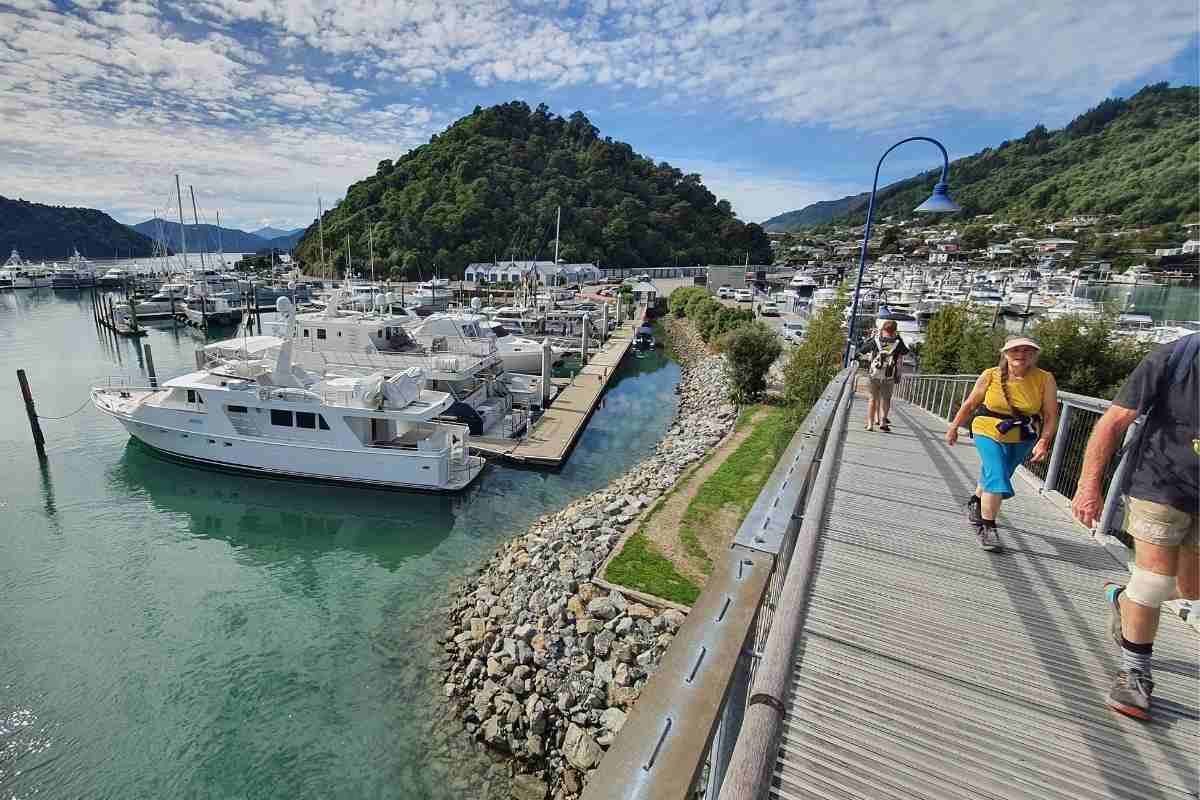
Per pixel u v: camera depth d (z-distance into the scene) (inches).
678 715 57.7
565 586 477.1
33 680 426.0
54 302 2977.4
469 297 2883.9
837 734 118.4
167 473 797.9
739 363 1066.1
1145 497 118.7
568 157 4918.8
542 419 1057.5
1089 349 676.7
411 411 749.9
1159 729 119.6
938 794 104.0
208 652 455.8
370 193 4503.0
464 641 451.5
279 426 767.1
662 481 743.1
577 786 323.6
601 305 2383.1
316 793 339.6
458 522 693.3
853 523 235.0
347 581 563.2
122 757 364.5
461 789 335.9
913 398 657.0
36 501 721.6
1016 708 126.2
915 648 148.6
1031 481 294.0
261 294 2780.5
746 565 90.6
